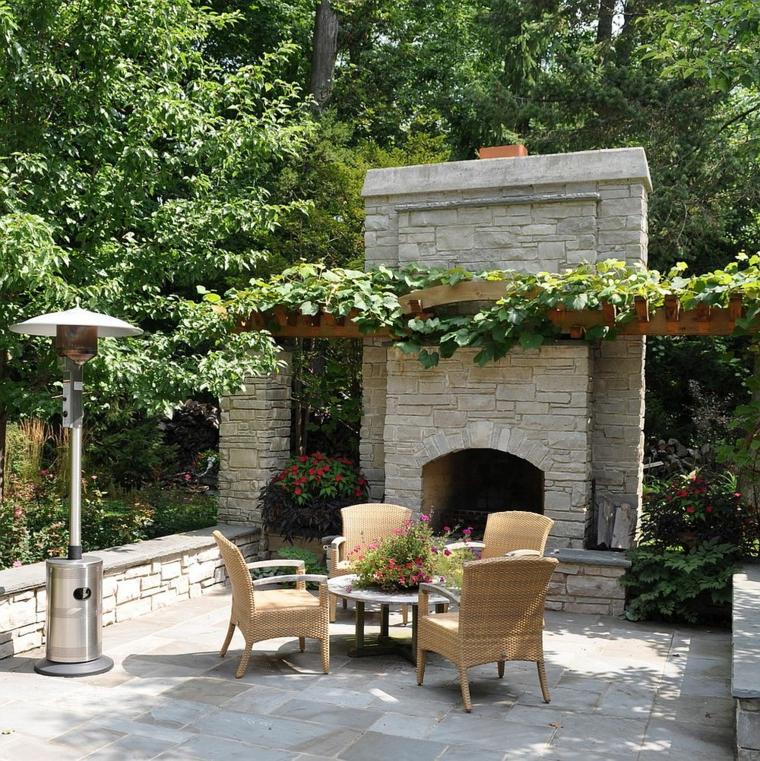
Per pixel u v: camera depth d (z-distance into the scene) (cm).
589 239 873
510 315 825
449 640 567
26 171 750
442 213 928
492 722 530
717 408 1363
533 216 894
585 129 1491
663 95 1439
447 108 1691
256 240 1273
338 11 1661
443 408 906
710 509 802
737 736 428
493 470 1062
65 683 588
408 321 895
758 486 827
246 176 940
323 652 627
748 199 1445
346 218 1224
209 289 1426
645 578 786
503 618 562
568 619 797
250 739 496
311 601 646
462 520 982
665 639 733
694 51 823
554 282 802
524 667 651
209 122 807
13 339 712
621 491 901
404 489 921
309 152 1278
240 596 628
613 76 1475
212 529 940
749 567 768
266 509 966
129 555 766
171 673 616
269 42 1675
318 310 898
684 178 1389
